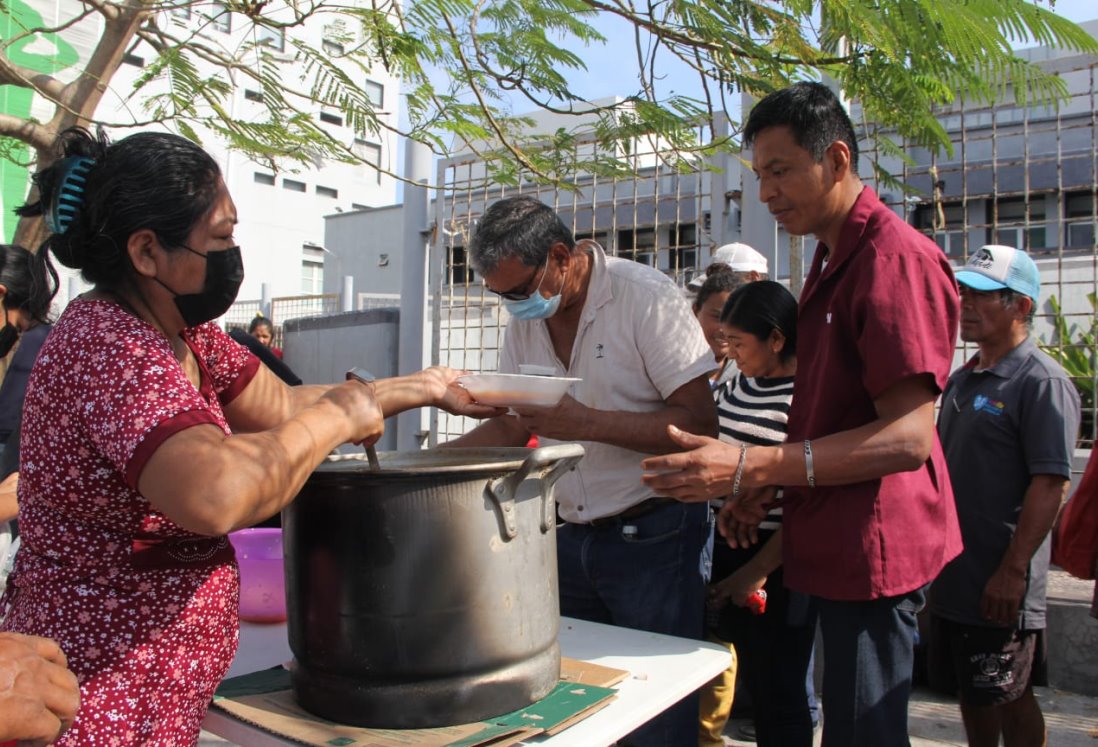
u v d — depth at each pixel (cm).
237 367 173
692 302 339
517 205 217
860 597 173
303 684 141
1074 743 306
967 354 375
